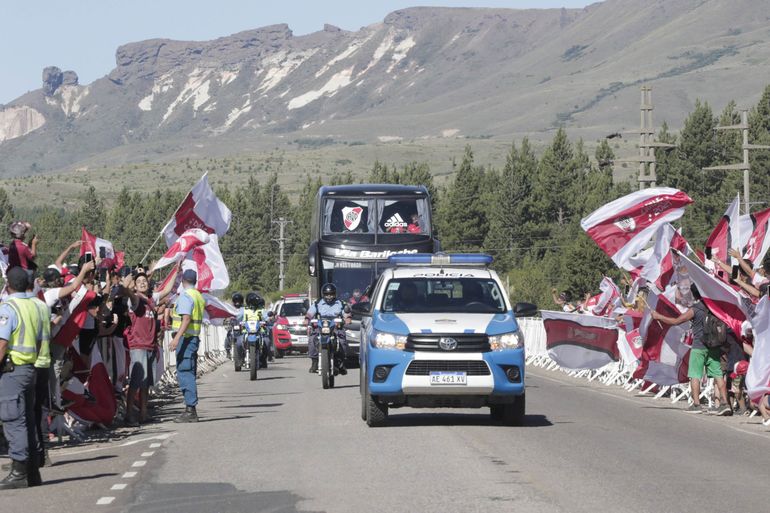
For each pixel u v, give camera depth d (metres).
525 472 32.56
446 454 36.44
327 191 92.38
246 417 50.34
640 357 61.38
